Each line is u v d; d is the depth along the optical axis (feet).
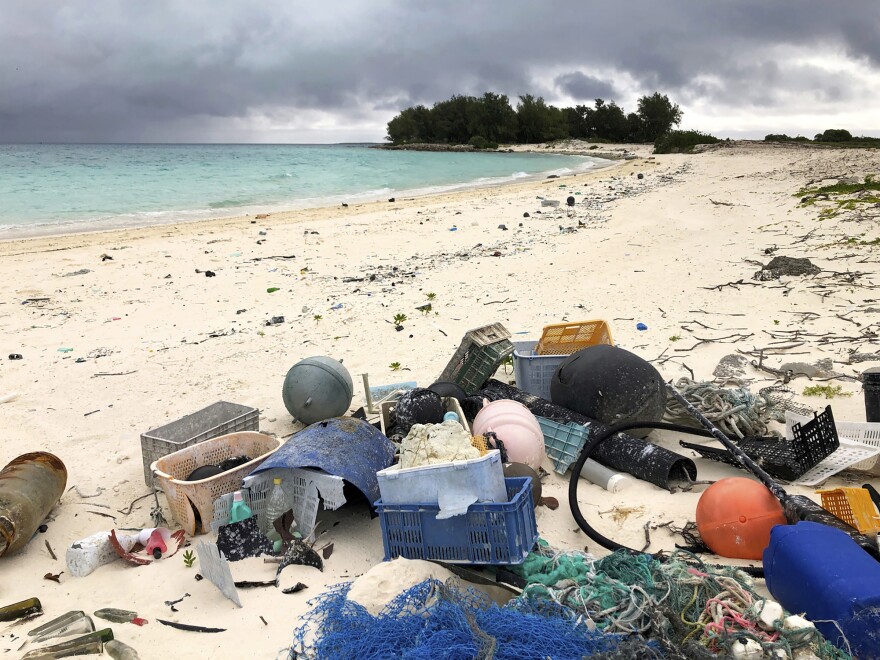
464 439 14.52
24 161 179.32
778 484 15.89
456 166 172.65
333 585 13.64
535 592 12.26
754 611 11.05
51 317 36.11
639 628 11.38
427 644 10.65
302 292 39.99
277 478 15.85
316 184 117.39
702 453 17.95
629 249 46.62
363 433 16.52
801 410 19.45
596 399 18.57
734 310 31.76
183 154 258.98
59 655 11.92
